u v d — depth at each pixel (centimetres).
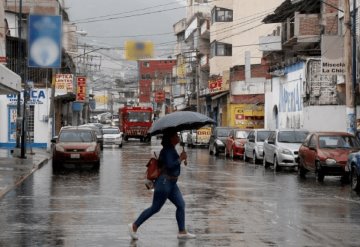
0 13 4200
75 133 3172
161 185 1195
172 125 1192
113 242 1178
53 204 1736
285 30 4894
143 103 13450
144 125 7250
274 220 1446
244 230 1309
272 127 5259
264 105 5819
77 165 3278
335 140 2592
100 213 1562
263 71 6244
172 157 1204
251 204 1745
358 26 3425
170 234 1261
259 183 2400
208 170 3083
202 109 8700
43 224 1389
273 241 1183
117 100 14338
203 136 6069
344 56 2853
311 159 2567
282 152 3008
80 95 6875
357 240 1194
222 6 7325
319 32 4362
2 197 1894
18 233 1276
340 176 2620
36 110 5200
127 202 1783
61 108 6869
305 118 4091
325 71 2978
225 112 7031
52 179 2527
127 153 4647
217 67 7306
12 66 5478
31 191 2075
